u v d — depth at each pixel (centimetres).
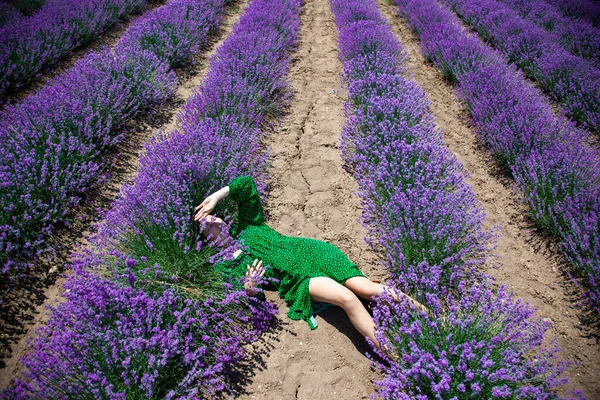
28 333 256
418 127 421
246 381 247
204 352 241
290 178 412
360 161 406
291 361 260
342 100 543
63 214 323
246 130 423
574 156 378
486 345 227
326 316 288
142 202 287
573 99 505
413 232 288
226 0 876
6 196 300
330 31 781
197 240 299
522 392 204
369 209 368
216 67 528
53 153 349
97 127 411
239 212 324
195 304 251
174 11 673
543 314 288
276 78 552
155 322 237
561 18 780
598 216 319
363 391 247
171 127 470
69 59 577
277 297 298
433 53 638
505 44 658
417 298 270
